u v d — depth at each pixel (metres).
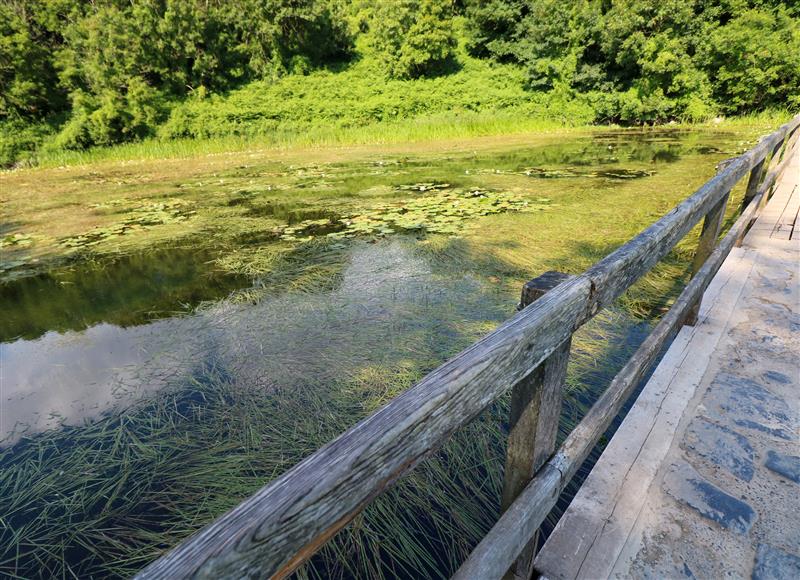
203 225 5.77
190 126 16.64
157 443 2.09
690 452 1.55
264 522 0.45
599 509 1.34
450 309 3.21
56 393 2.53
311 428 2.13
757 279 2.89
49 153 14.32
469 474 1.83
